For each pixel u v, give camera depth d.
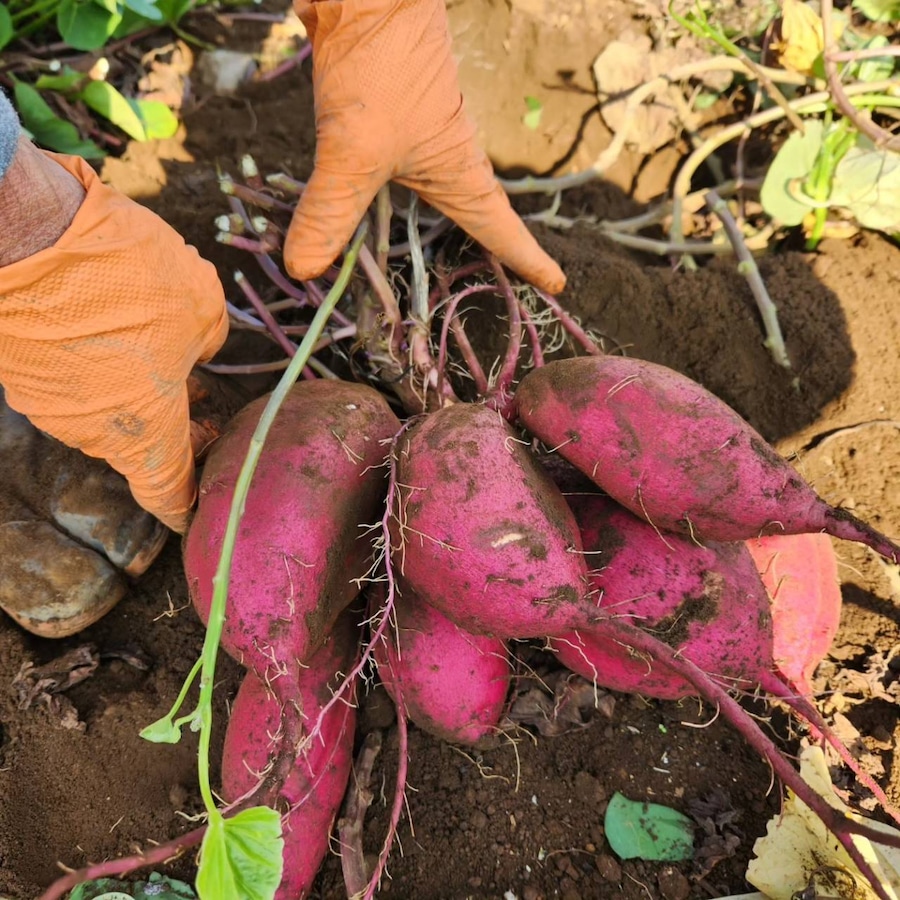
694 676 0.44
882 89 0.65
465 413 0.47
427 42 0.52
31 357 0.43
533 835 0.52
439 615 0.50
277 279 0.60
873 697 0.55
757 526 0.47
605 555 0.50
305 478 0.47
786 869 0.49
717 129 0.76
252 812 0.38
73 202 0.42
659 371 0.48
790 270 0.66
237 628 0.45
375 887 0.48
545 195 0.73
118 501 0.55
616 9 0.74
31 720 0.53
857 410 0.62
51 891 0.39
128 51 0.72
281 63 0.73
